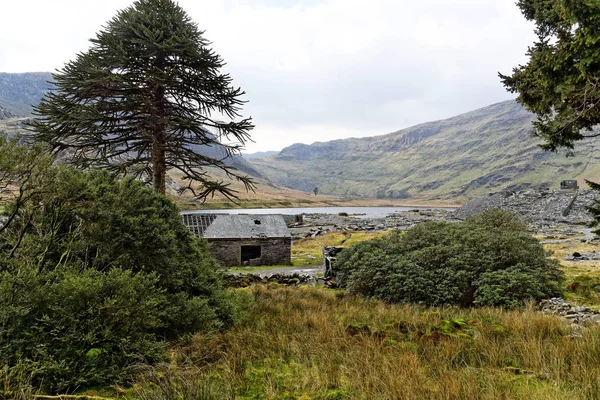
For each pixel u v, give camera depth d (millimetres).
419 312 9477
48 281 5016
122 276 5422
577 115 9680
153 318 5508
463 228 14578
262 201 174750
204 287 8133
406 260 12656
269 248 24969
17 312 4410
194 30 15680
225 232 24719
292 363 5512
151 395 4117
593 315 8516
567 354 5359
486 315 8578
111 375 4574
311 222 65438
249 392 4520
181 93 15141
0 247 5504
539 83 10188
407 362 5137
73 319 4773
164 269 6945
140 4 15344
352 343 6207
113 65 13328
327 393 4445
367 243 15844
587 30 7754
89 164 13344
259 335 6777
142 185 7973
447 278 11289
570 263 19422
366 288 12719
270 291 13781
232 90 15141
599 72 8383
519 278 10586
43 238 5742
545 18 10125
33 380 4242
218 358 5602
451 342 6051
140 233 6699
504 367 5145
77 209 6078
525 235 14016
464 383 4379
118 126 13977
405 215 87750
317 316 8594
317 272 20984
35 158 5266
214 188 14586
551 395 4059
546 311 9344
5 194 5277
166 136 15016
